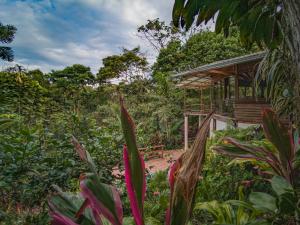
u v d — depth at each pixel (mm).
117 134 2977
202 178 2898
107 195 936
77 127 2898
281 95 2844
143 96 17797
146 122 14570
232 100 10211
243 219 1610
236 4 2043
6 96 4617
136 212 905
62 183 2197
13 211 2123
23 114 4582
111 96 20922
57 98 9742
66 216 948
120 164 2809
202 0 1942
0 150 2000
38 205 2172
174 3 1957
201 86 14164
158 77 16953
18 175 2010
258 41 2586
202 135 896
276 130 1522
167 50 20141
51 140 2438
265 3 2051
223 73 9883
